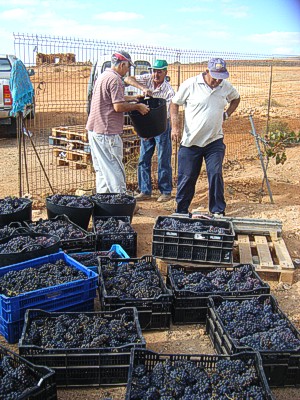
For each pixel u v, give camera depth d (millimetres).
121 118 7191
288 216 7996
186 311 4906
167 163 8492
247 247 6320
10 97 13188
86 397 3922
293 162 11914
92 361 3949
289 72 41438
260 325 4355
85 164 10359
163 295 4707
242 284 5023
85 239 5918
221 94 6910
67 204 6645
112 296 4617
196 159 7176
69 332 4102
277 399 3963
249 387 3594
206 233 5633
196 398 3480
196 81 6844
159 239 5742
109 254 5648
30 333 4070
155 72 8188
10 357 3756
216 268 5516
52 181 9734
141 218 7730
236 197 9000
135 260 5445
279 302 5414
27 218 6531
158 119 7328
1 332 4582
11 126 14000
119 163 7289
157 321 4797
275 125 14805
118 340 4105
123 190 7402
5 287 4578
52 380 3510
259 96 24469
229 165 11609
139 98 7785
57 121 16391
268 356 3969
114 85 6836
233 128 16125
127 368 3990
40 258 5105
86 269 4879
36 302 4480
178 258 5766
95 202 6777
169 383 3578
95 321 4250
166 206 8383
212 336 4609
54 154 11914
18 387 3459
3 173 10383
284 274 5777
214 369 3822
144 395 3500
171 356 3844
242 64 13891
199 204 8508
